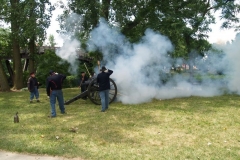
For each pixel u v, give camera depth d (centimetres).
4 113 816
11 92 1530
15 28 1500
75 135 548
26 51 1980
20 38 1463
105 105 829
